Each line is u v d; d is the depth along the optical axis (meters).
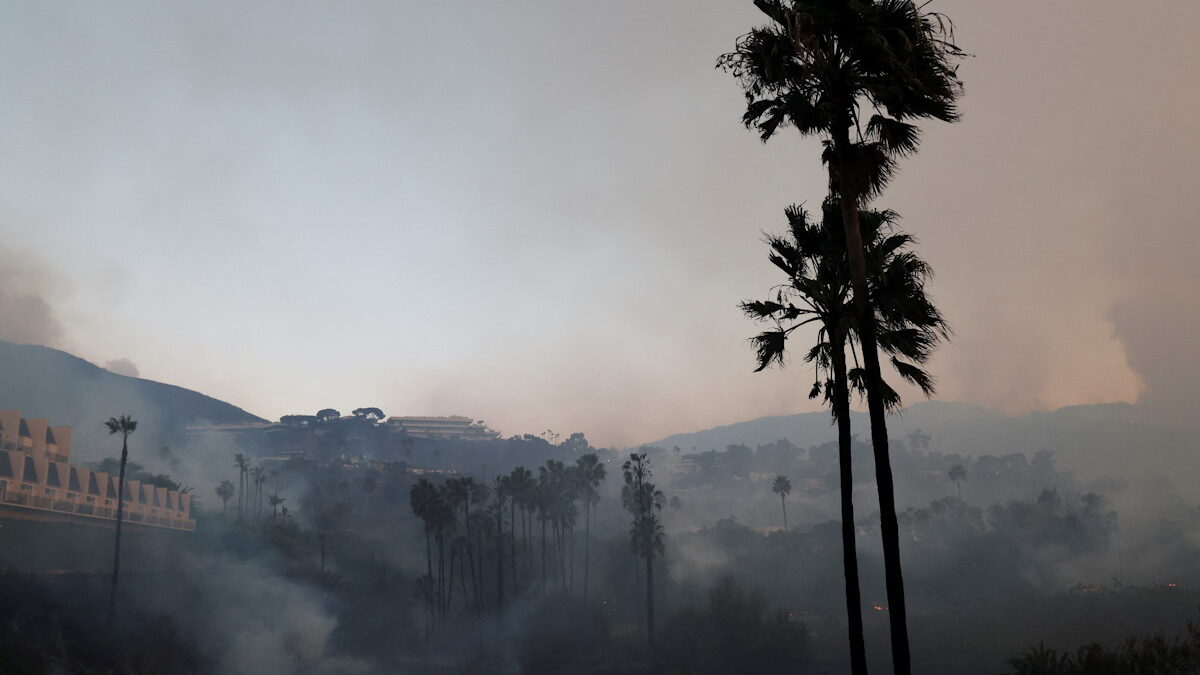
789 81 19.19
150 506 114.62
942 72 17.97
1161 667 23.55
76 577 81.44
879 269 20.06
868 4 17.86
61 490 96.31
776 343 21.81
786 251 21.92
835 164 18.22
